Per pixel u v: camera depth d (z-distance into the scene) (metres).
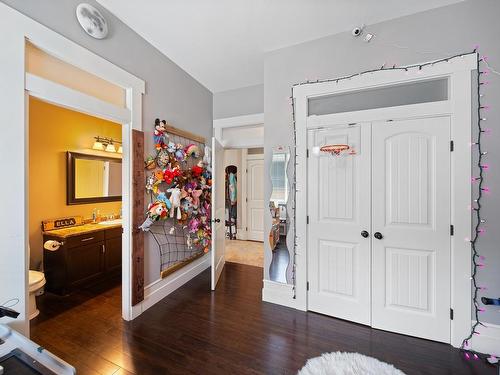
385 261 1.97
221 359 1.60
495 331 1.66
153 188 2.30
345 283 2.12
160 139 2.39
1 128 1.27
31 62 1.45
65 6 1.57
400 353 1.69
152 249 2.37
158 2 1.79
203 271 3.30
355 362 1.55
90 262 2.71
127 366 1.53
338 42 2.14
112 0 1.76
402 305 1.92
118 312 2.19
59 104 1.57
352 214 2.08
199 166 3.02
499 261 1.67
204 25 2.06
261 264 3.64
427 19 1.86
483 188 1.70
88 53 1.71
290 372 1.49
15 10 1.31
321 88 2.18
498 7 1.67
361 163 2.04
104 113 1.83
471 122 1.72
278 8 1.86
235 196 5.46
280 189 2.36
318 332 1.92
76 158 2.99
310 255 2.25
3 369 0.89
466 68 1.73
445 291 1.80
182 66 2.78
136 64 2.15
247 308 2.29
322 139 2.19
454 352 1.70
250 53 2.50
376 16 1.94
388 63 1.97
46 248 2.49
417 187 1.88
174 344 1.75
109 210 3.44
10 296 1.32
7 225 1.30
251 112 3.31
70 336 1.83
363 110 2.03
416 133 1.88
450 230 1.78
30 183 2.56
